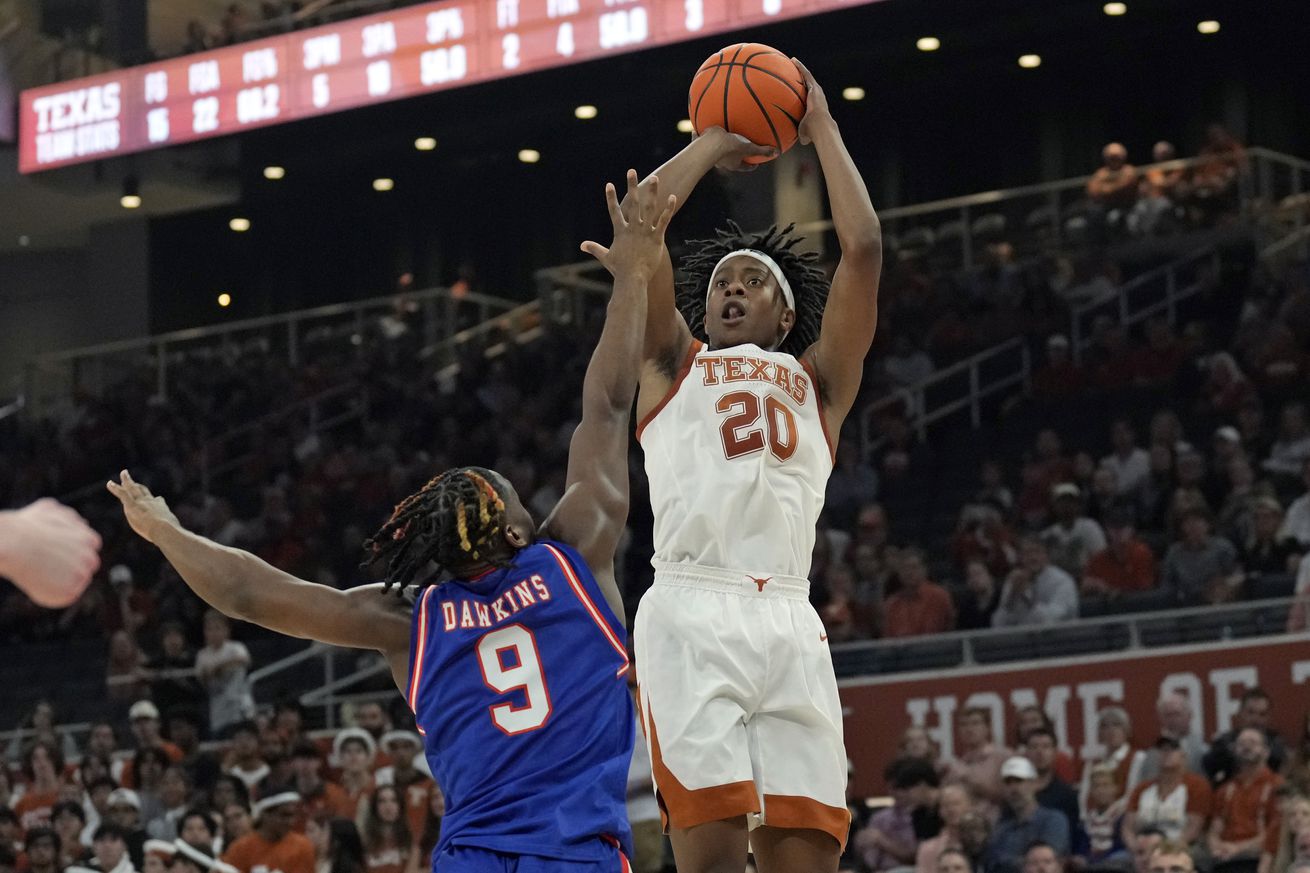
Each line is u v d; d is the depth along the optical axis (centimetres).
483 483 406
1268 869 956
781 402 468
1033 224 2102
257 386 2403
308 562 1930
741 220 2238
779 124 498
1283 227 1933
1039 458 1628
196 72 2244
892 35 2048
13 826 1284
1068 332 1916
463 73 2052
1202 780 1012
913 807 1084
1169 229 1975
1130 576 1361
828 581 1459
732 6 1889
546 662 394
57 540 274
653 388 481
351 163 2448
